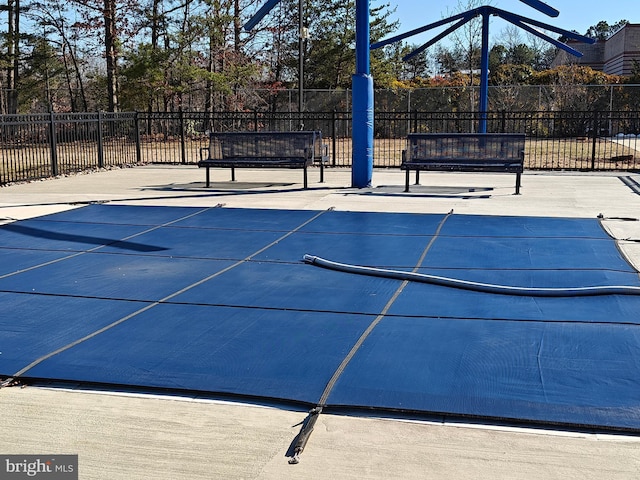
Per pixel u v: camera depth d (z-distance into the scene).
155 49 33.28
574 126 31.28
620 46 45.41
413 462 3.24
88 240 8.34
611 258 7.18
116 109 33.97
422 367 4.37
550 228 8.79
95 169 16.38
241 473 3.16
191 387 4.10
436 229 8.84
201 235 8.60
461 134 12.16
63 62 43.78
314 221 9.45
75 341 4.91
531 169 16.17
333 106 35.66
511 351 4.63
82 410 3.84
